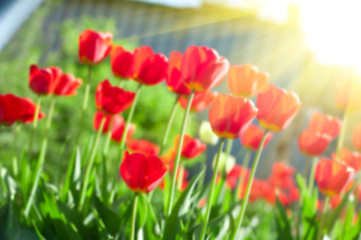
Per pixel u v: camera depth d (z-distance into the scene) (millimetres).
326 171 1344
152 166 1168
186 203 1262
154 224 1248
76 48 6250
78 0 9266
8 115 1396
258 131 1740
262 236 2230
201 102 1517
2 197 1444
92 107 5434
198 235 1225
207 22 9414
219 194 1435
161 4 9383
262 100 1205
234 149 7770
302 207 1456
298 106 1200
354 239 1395
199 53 1217
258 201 3559
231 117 1181
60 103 5270
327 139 1521
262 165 7973
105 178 1352
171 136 5789
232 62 9336
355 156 1607
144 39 9398
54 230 1269
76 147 1399
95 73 5598
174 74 1328
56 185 1484
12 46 6125
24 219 1261
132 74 1403
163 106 5719
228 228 1362
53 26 8633
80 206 1302
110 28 6848
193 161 4930
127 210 1252
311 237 1410
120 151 1362
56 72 1417
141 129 5660
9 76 5383
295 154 8133
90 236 1251
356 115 6957
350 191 1401
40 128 4820
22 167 1374
